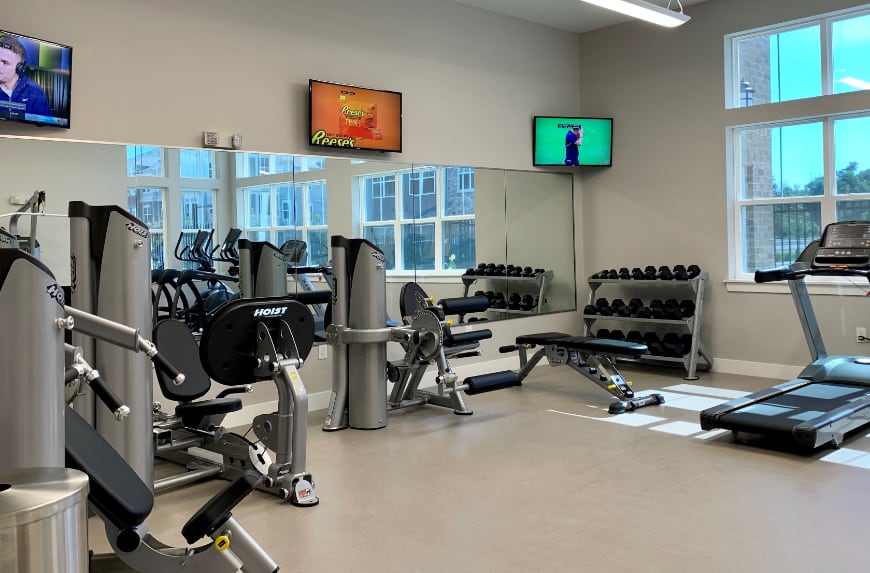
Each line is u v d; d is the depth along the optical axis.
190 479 3.73
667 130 6.93
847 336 5.89
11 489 1.33
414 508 3.29
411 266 6.16
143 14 4.59
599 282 7.18
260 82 5.16
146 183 4.62
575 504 3.29
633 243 7.25
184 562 2.06
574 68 7.57
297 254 5.41
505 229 6.91
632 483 3.57
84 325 1.69
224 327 3.13
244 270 5.12
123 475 1.99
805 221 6.20
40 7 4.16
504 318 6.94
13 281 1.52
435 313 4.97
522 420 4.96
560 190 7.45
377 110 5.75
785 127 6.29
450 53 6.42
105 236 3.11
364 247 4.75
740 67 6.53
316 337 5.46
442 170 6.38
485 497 3.41
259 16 5.14
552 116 7.19
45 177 4.19
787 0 6.10
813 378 5.01
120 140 4.50
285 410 3.52
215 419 4.01
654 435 4.50
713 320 6.69
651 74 7.04
